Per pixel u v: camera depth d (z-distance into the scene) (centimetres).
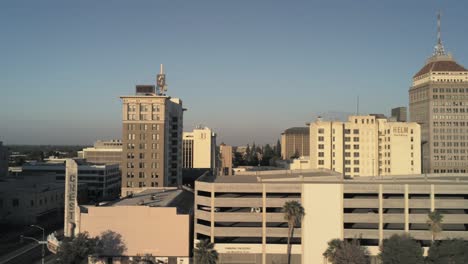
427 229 10225
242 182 10675
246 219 10212
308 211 10175
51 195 18188
